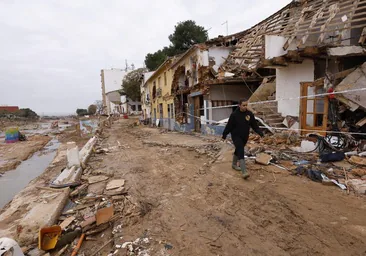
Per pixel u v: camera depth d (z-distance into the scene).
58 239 3.43
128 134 20.03
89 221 3.96
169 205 4.41
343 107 7.52
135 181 6.18
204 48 15.34
